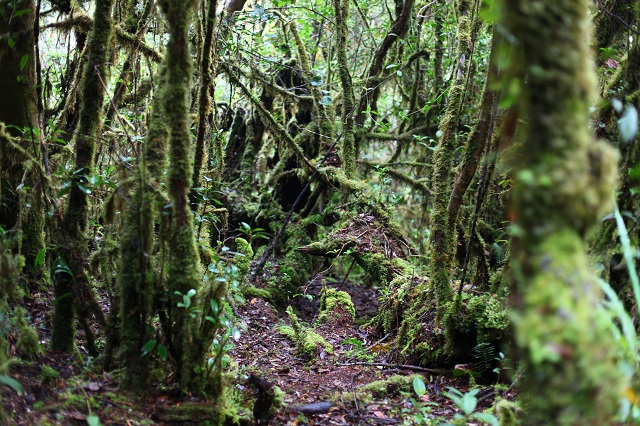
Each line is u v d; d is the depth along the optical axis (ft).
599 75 11.73
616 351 5.01
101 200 13.87
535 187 3.57
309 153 24.90
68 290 9.48
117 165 10.25
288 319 17.78
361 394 11.13
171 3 7.92
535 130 3.68
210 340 8.43
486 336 11.68
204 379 8.41
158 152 8.86
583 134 3.59
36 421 7.07
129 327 8.39
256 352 14.12
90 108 9.69
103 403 7.86
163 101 8.11
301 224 22.53
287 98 24.72
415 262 18.95
